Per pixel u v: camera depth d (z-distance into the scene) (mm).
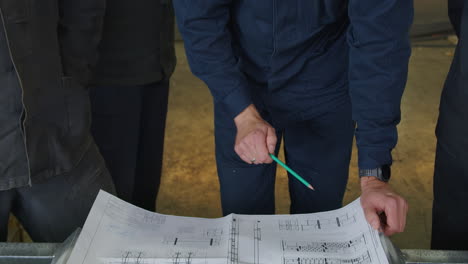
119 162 1780
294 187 1584
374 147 1074
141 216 959
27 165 1107
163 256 861
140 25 1596
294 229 936
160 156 1930
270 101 1396
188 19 1175
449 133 1227
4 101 1050
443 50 3988
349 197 2336
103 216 929
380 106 1071
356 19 1044
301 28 1237
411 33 4172
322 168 1510
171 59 1793
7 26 1006
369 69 1064
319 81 1359
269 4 1196
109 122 1702
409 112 3100
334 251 880
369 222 907
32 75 1075
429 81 3494
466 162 1209
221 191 1553
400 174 2521
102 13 1311
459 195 1268
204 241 905
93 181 1271
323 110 1406
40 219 1224
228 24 1311
